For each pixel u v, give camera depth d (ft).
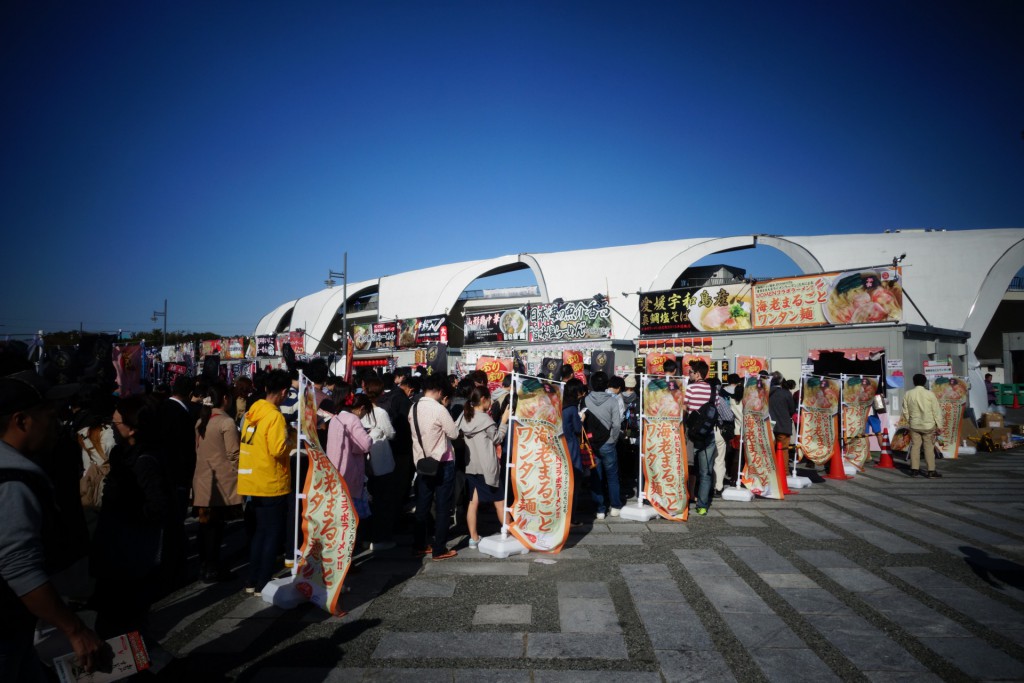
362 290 164.66
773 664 11.55
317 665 11.69
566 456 20.22
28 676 6.44
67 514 8.64
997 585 15.99
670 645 12.39
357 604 14.99
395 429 22.08
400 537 22.27
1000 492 29.27
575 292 112.78
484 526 23.89
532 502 19.60
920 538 20.70
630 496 29.17
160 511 10.57
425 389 19.01
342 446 17.83
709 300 57.82
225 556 20.18
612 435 24.44
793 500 27.55
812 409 32.17
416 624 13.67
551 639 12.75
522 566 17.95
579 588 15.90
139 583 10.61
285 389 16.16
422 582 16.61
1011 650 12.15
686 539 20.79
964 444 46.34
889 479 33.55
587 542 20.58
